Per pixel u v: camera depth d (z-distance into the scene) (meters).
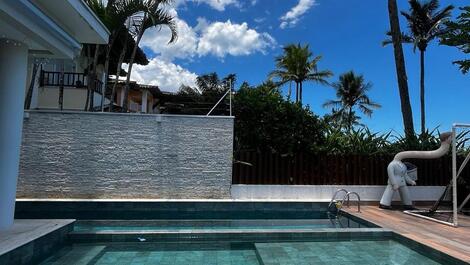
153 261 6.13
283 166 12.68
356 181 12.90
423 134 13.88
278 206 11.66
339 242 7.46
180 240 7.35
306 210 11.73
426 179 13.09
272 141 12.93
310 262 6.02
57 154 11.54
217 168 12.07
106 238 7.22
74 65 18.27
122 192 11.66
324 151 12.86
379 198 12.71
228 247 7.11
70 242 7.12
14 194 6.63
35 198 11.34
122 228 8.75
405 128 15.70
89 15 6.54
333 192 12.62
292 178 12.66
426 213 10.21
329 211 11.59
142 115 11.88
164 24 14.05
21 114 6.65
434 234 7.47
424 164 13.16
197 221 9.72
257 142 13.05
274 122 13.03
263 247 6.98
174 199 11.68
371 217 9.70
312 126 13.18
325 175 12.83
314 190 12.55
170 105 17.34
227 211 11.43
